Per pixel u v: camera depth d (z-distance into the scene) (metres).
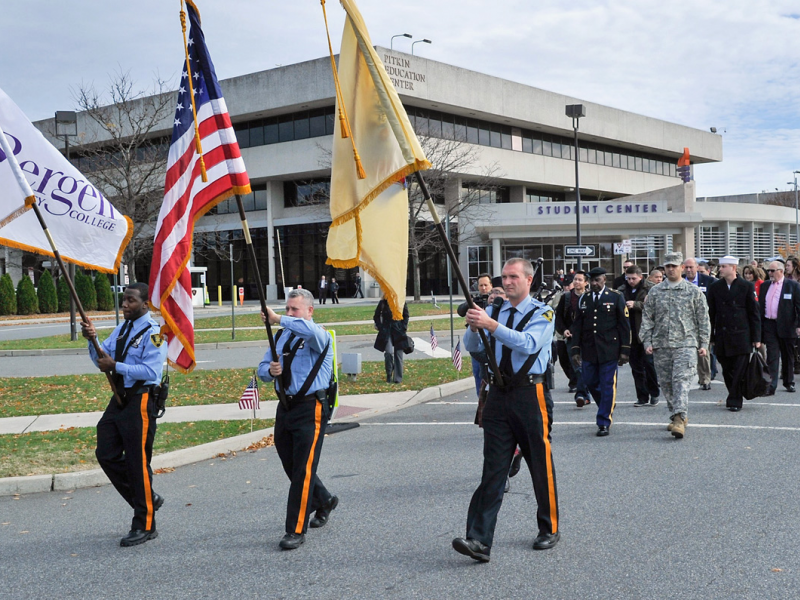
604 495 6.31
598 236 50.50
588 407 10.83
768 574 4.52
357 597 4.38
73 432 9.42
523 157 58.72
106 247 6.31
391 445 8.73
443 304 38.50
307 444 5.45
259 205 54.81
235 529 5.81
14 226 5.94
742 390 10.03
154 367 5.51
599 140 65.56
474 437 8.96
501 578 4.59
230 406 11.29
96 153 35.16
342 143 5.48
